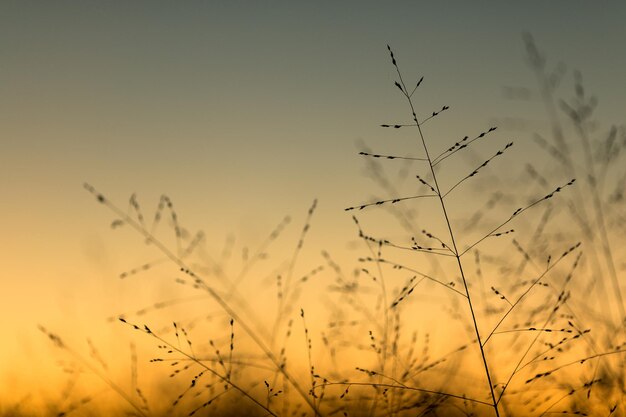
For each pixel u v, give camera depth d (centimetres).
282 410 364
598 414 332
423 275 336
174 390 397
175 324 353
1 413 408
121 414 399
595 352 342
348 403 354
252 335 371
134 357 399
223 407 376
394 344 360
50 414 404
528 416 336
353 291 377
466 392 347
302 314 352
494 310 357
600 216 363
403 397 347
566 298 331
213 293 385
